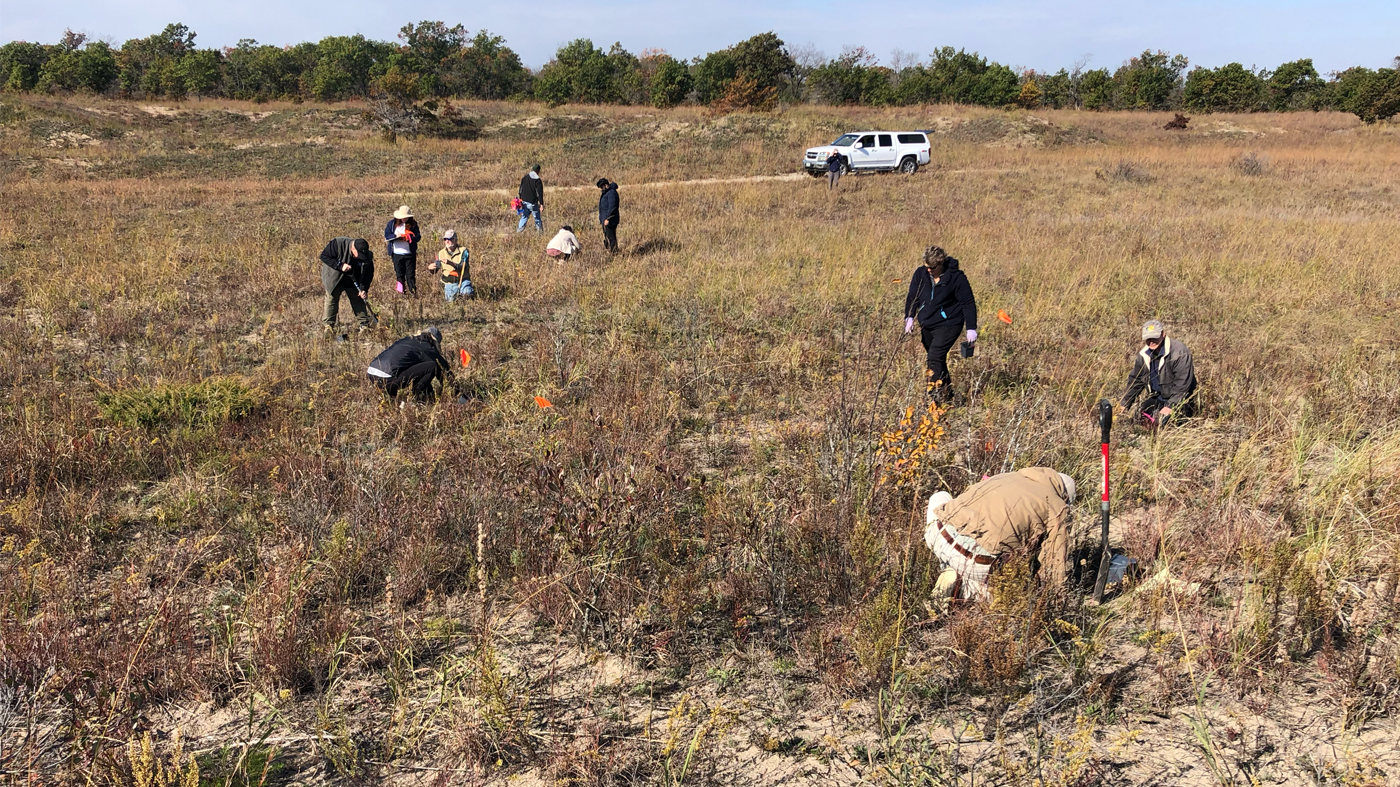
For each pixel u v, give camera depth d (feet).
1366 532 14.78
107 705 11.24
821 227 53.36
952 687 12.09
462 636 13.60
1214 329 31.35
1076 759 9.70
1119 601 13.44
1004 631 11.80
